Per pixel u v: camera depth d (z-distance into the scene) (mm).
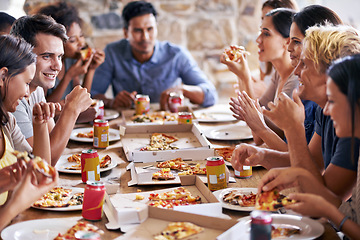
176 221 1562
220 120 3186
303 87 1785
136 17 4012
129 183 2008
